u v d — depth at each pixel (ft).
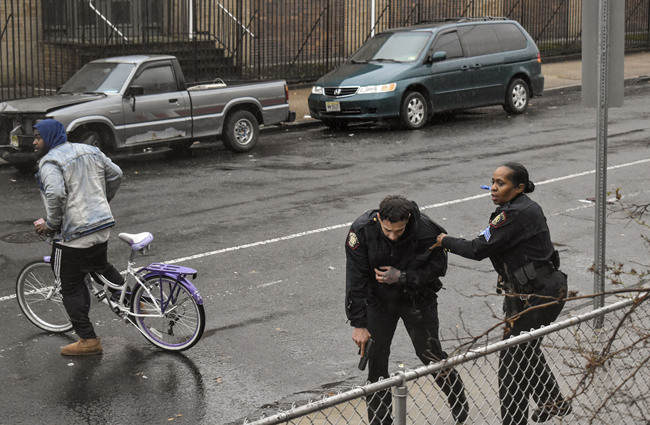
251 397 19.81
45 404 19.48
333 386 20.31
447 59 59.72
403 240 15.96
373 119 56.75
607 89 20.88
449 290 26.63
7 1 67.21
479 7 95.71
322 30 86.69
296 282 27.55
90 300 23.67
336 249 31.01
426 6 91.56
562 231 32.73
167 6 74.43
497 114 64.23
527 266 16.42
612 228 32.94
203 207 37.27
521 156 47.24
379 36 62.23
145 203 38.06
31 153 43.06
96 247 21.85
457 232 32.76
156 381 20.67
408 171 44.04
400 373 11.98
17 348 22.63
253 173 44.37
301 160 47.78
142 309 22.62
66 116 43.04
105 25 72.33
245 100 50.08
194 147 52.60
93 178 21.75
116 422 18.66
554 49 93.97
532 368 16.25
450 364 12.42
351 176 43.14
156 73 46.78
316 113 58.65
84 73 47.37
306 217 35.32
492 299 25.82
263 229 33.60
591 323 21.99
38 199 39.27
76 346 22.16
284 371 21.17
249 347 22.62
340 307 25.45
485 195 38.52
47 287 23.58
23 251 31.09
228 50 72.69
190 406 19.38
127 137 45.39
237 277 28.04
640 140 50.90
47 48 69.26
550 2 100.01
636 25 108.58
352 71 58.85
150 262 29.66
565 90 75.46
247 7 80.38
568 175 42.16
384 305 16.62
